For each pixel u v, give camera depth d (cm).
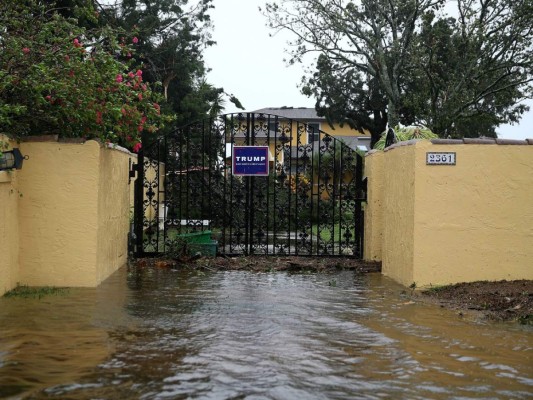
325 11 2995
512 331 666
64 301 800
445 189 920
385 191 1143
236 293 898
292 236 1803
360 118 4103
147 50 2941
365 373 513
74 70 847
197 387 469
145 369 513
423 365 538
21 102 851
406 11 3088
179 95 3366
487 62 2794
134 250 1301
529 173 917
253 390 464
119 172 1126
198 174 1525
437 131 2798
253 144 1305
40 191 892
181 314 738
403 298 866
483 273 920
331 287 967
